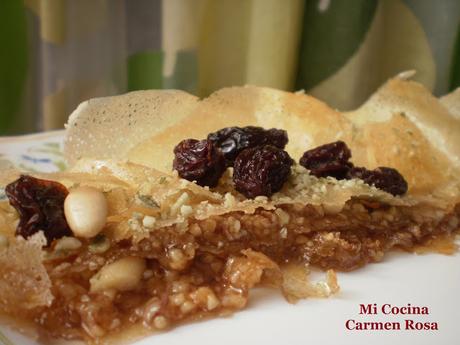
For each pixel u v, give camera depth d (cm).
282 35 29
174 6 29
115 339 14
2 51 31
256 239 16
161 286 15
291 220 17
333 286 16
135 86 32
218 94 20
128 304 15
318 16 30
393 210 18
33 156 23
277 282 16
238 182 17
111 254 15
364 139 20
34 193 15
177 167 16
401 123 21
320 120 20
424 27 31
